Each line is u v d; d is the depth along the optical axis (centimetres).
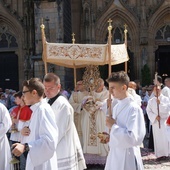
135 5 3038
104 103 1085
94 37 3045
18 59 3152
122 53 1088
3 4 3133
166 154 1177
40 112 512
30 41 3061
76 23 3081
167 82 1432
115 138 495
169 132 868
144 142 1595
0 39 3191
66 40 2795
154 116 1171
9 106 1883
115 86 523
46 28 2644
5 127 750
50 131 496
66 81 2672
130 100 525
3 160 772
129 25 3048
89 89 1142
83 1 3028
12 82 3216
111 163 529
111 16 3062
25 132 519
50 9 2664
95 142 1084
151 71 3039
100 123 1085
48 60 1048
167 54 3078
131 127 495
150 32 3020
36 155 476
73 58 1021
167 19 3033
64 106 668
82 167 731
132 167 516
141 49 3020
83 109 1127
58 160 658
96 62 1027
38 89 523
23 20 3109
